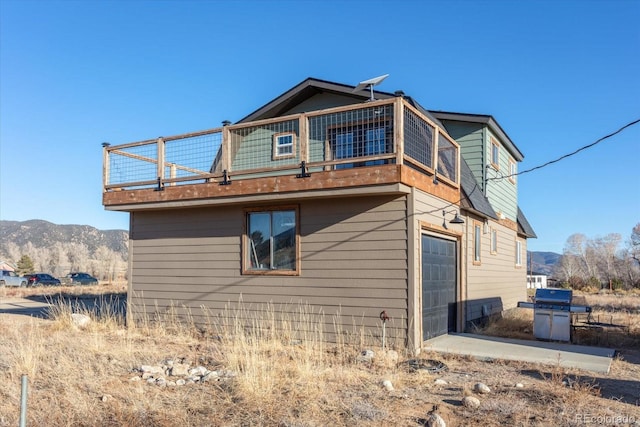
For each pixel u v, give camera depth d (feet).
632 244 229.45
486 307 46.19
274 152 41.32
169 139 35.78
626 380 23.04
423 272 31.32
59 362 24.48
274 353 26.99
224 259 35.32
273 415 17.21
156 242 38.42
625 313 58.03
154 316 37.86
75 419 16.84
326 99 41.11
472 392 20.24
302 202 32.35
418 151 31.12
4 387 20.08
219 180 36.17
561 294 34.68
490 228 48.39
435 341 31.91
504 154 54.80
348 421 16.60
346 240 30.71
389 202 29.58
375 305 29.53
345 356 27.12
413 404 18.51
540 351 29.19
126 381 21.88
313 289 31.58
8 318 44.78
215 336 33.71
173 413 17.38
